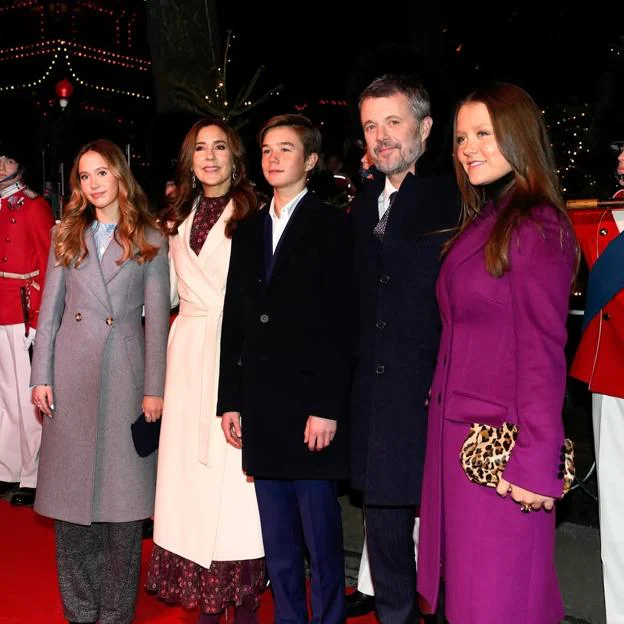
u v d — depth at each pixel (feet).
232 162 14.14
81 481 13.66
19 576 16.28
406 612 12.26
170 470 13.99
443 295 10.43
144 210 13.98
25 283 20.16
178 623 14.76
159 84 26.07
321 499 12.65
